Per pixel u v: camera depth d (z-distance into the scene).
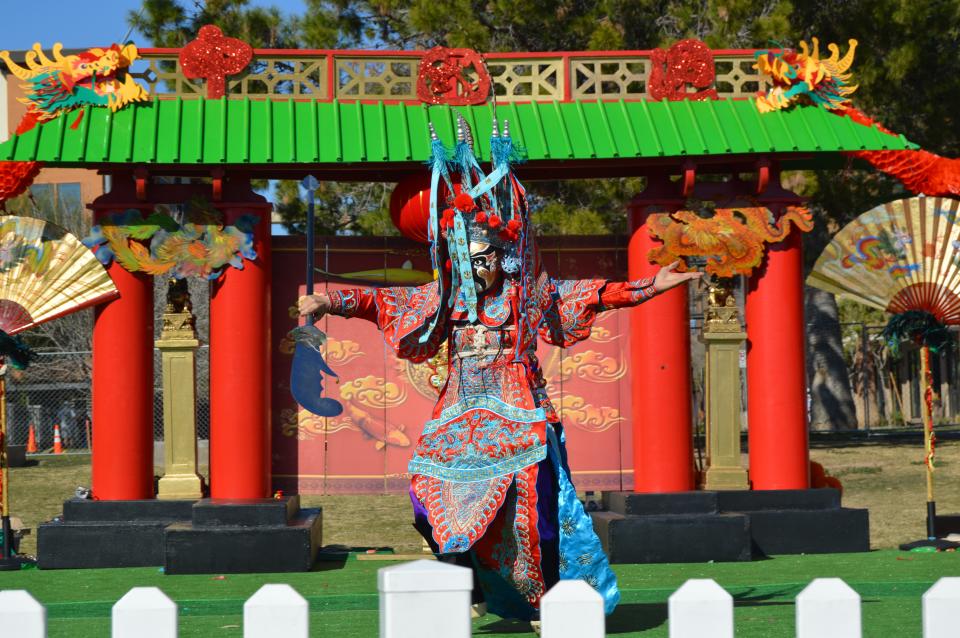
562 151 8.86
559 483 5.73
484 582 5.73
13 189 8.59
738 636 5.39
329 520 13.41
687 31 19.45
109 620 6.41
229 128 8.80
